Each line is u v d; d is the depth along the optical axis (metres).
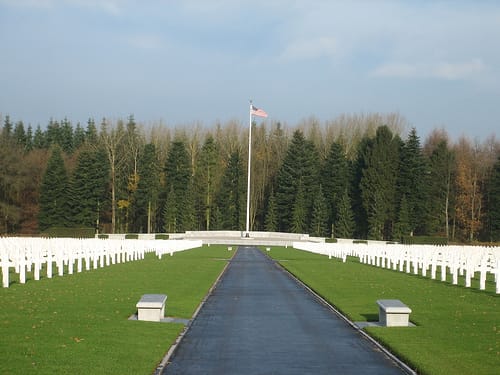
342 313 23.50
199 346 16.69
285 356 15.50
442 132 131.75
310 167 120.38
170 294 28.44
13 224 106.12
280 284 35.09
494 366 14.25
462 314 22.75
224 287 33.09
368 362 14.92
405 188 110.38
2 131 115.94
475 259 35.41
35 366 13.41
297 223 117.19
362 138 127.12
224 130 139.88
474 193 111.88
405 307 20.23
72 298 25.09
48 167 107.00
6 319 19.31
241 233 113.19
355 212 117.88
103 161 110.56
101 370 13.34
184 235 109.81
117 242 49.88
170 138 137.50
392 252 49.62
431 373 13.53
